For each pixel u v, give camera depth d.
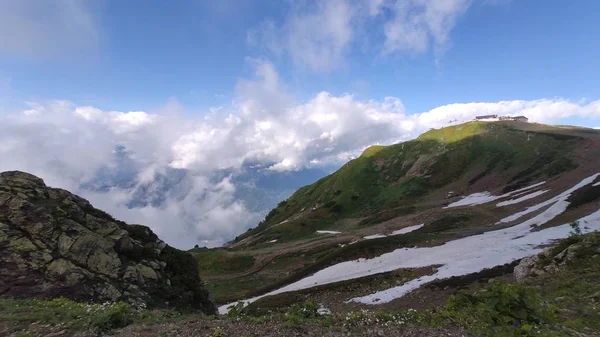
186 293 26.98
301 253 101.56
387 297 43.00
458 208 107.31
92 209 27.53
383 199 163.75
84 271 22.02
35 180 25.73
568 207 74.00
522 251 50.94
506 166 144.38
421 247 67.69
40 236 22.23
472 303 15.00
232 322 13.09
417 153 197.25
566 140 146.25
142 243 28.33
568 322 12.60
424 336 11.17
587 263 26.31
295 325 12.29
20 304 15.30
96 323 12.51
